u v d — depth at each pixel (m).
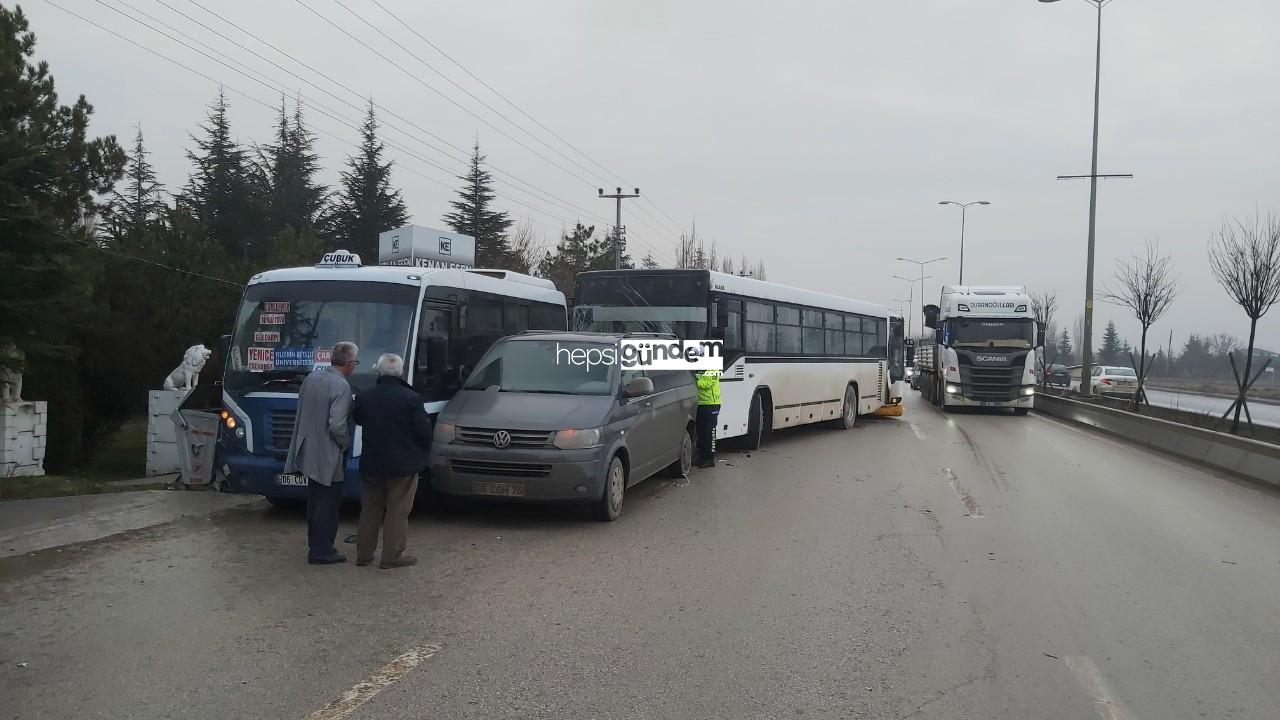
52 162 11.81
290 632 5.62
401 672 4.94
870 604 6.39
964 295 27.55
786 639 5.60
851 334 21.38
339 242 50.50
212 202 49.47
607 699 4.60
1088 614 6.22
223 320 21.27
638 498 10.83
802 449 16.58
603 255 47.53
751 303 15.89
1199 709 4.59
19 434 13.98
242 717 4.33
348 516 9.57
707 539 8.52
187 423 11.49
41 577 6.88
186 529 8.73
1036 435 20.16
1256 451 13.09
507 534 8.70
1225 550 8.29
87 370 17.61
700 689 4.76
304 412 7.43
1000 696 4.73
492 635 5.61
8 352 12.34
